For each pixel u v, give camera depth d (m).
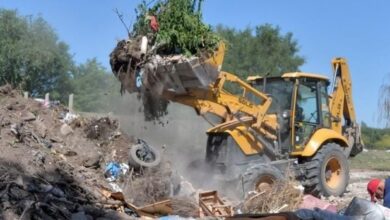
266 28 40.22
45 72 36.47
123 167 9.91
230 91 11.35
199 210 9.02
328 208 9.65
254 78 12.48
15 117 9.90
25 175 8.04
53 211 7.54
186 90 10.29
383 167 22.81
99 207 8.25
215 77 10.22
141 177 9.72
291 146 11.77
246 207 9.58
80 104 31.78
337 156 12.32
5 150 8.55
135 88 10.17
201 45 10.02
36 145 9.30
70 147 9.99
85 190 8.63
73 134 10.40
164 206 8.69
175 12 10.10
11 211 7.16
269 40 39.94
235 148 10.95
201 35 10.03
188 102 10.47
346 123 14.09
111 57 10.27
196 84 10.02
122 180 9.71
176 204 8.91
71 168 9.21
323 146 12.20
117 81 10.81
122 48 10.12
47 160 8.92
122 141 10.73
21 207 7.28
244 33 39.94
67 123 10.95
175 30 9.97
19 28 35.44
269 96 11.78
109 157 10.25
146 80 9.94
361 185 15.31
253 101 11.62
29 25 36.41
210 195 9.52
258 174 10.52
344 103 13.91
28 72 34.88
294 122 11.81
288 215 6.48
